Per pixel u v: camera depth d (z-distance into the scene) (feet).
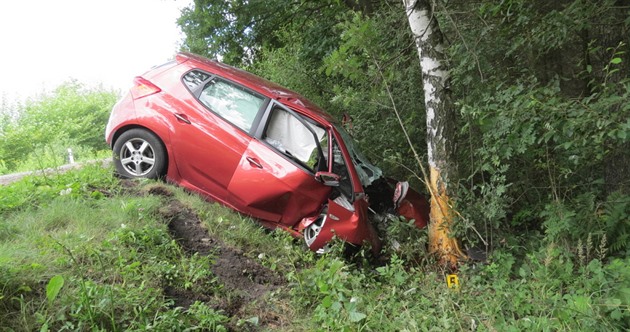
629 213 19.49
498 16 21.91
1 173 41.65
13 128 82.79
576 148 17.92
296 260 19.26
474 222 19.53
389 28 26.66
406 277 17.58
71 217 16.08
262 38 54.03
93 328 10.92
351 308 13.60
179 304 13.67
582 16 18.89
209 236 18.56
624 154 20.83
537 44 20.63
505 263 18.16
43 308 11.14
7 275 11.46
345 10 44.39
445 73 20.02
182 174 21.56
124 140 21.66
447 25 22.99
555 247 18.54
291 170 20.35
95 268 13.30
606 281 14.75
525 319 13.69
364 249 20.15
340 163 20.85
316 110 22.50
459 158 22.82
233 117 21.31
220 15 52.54
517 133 17.90
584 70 21.90
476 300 16.11
